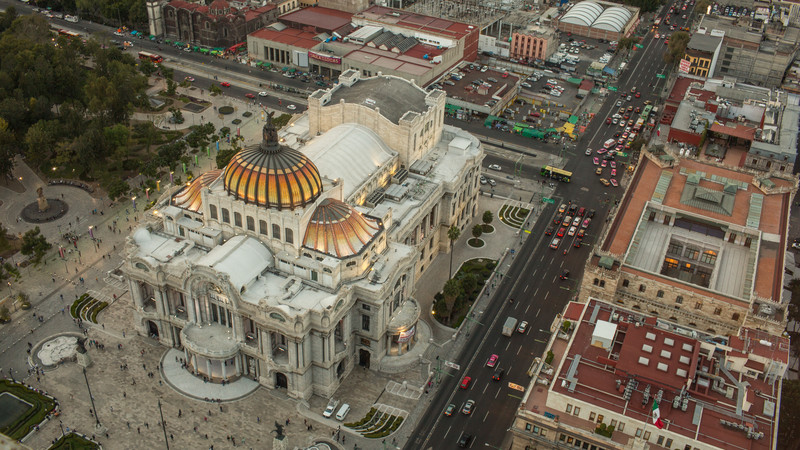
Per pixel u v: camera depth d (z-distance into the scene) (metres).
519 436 143.88
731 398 138.25
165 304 175.00
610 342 147.25
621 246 186.50
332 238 169.88
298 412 166.00
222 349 166.62
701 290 170.50
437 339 189.50
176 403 166.25
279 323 158.25
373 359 177.75
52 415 161.25
